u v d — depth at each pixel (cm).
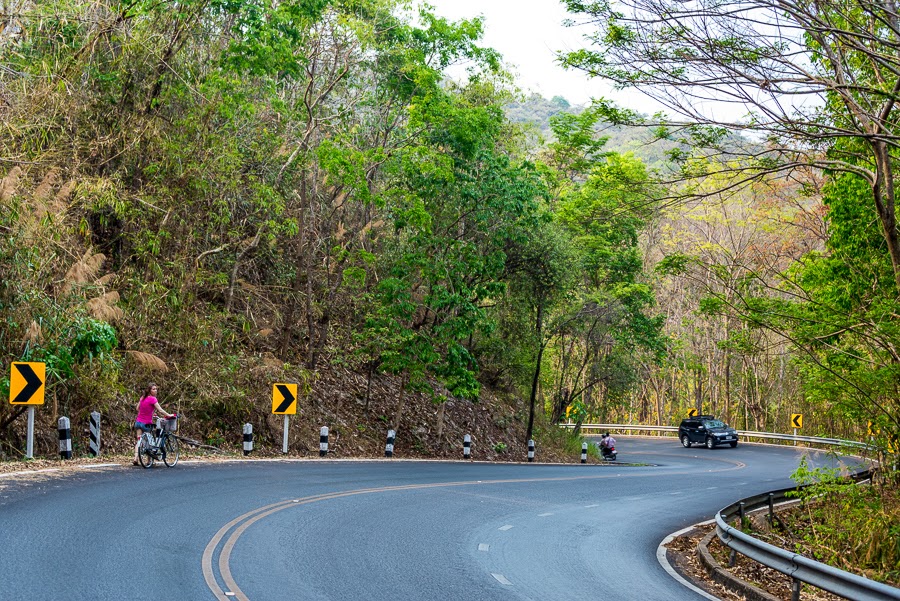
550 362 4791
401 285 2727
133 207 2170
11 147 1822
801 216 3497
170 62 2323
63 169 1997
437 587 855
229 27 2539
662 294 6400
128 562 836
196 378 2186
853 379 1534
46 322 1700
